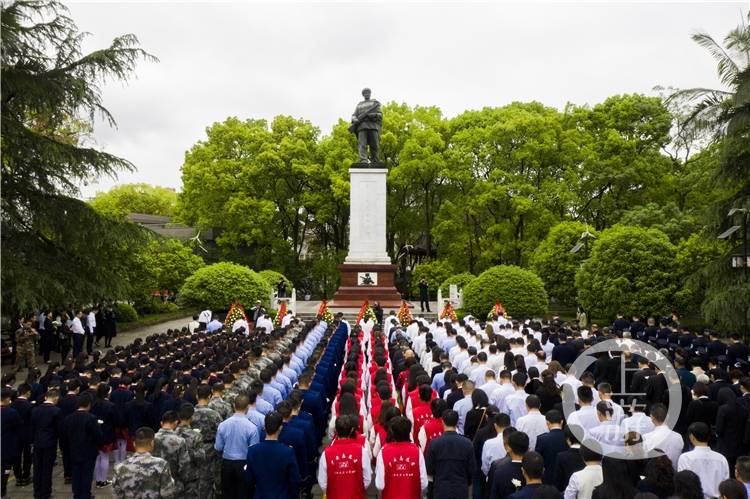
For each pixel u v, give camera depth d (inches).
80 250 826.2
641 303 1096.8
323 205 1856.5
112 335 1067.9
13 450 390.6
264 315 1087.6
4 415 385.1
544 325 895.7
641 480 250.8
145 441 271.3
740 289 792.3
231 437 319.3
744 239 799.1
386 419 325.1
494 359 515.8
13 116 765.3
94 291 819.4
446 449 278.2
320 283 2037.4
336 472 278.1
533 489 228.8
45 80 736.3
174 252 1593.3
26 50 746.8
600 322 1254.9
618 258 1140.5
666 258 1121.4
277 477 277.1
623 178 1626.5
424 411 365.1
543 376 388.5
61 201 791.1
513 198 1638.8
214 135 1920.5
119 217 894.4
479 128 1760.6
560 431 297.4
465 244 1766.7
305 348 652.1
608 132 1686.8
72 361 535.5
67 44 772.6
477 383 462.9
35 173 796.6
